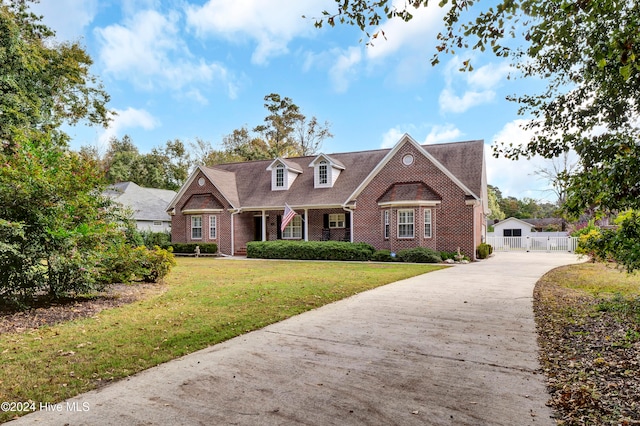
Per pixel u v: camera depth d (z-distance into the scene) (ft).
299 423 10.43
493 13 13.51
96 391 12.64
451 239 67.36
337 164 83.92
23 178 25.12
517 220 139.95
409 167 71.26
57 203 26.13
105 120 84.02
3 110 48.06
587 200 13.37
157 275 37.73
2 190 23.99
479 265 57.57
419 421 10.53
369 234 74.18
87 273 27.30
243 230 89.76
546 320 22.08
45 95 64.59
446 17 15.03
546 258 73.15
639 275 38.50
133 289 33.94
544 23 12.27
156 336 19.01
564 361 15.19
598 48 13.37
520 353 16.33
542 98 20.34
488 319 22.54
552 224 161.99
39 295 29.07
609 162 12.78
